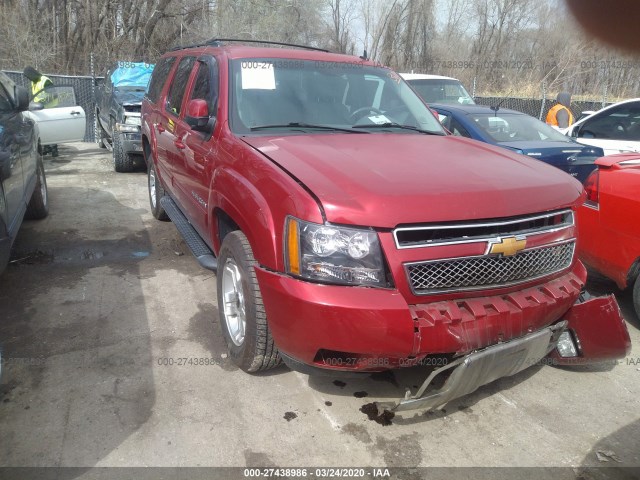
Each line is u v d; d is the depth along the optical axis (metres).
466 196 2.82
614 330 3.34
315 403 3.27
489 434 3.09
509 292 2.98
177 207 5.43
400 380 3.53
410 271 2.71
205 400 3.24
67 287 4.70
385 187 2.79
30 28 18.95
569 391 3.53
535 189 3.07
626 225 4.19
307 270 2.71
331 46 25.83
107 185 8.65
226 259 3.54
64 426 2.97
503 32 21.00
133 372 3.49
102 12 20.08
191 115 3.99
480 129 6.96
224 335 3.65
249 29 22.27
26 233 6.09
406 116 4.52
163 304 4.46
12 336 3.85
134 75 10.52
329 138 3.71
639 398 3.48
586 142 7.69
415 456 2.89
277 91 4.14
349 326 2.62
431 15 23.72
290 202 2.80
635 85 17.94
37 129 6.34
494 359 2.82
